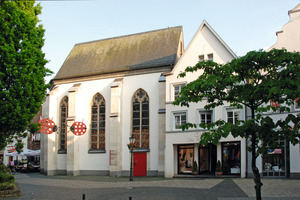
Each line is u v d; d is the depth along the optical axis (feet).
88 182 82.23
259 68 29.53
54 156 114.32
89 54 122.62
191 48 90.99
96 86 110.01
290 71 27.20
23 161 155.33
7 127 60.39
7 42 59.82
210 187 62.28
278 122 27.58
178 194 54.39
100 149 105.91
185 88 30.55
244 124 26.45
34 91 61.26
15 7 62.34
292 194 50.39
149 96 99.35
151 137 96.78
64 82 117.29
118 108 100.68
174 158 88.38
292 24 74.79
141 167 96.63
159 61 102.37
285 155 72.18
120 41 120.06
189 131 85.05
